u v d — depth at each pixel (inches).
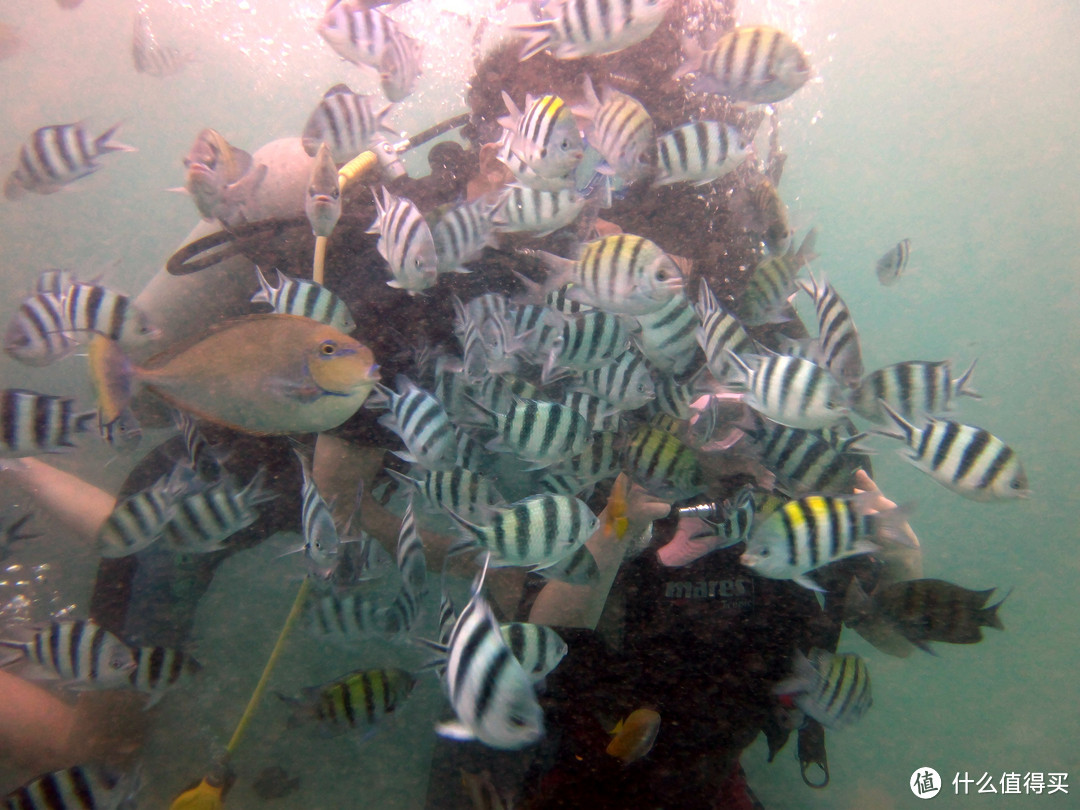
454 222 92.9
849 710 99.9
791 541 77.8
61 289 105.3
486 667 48.1
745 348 94.7
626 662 105.0
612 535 100.9
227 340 50.6
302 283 95.4
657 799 99.2
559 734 100.5
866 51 595.8
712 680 104.8
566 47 98.7
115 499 155.3
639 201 122.1
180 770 131.0
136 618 135.3
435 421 84.1
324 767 136.8
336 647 161.9
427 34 307.4
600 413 98.8
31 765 115.4
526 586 117.2
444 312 108.2
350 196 114.0
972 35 564.7
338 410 54.4
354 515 102.6
